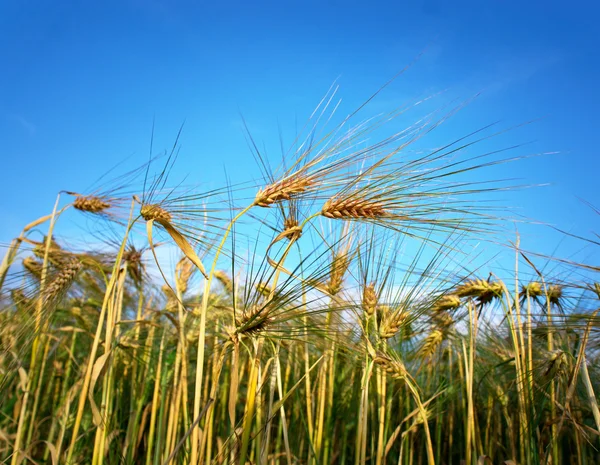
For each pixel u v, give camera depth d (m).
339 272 0.55
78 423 0.51
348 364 0.73
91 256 0.70
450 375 0.74
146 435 0.79
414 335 0.73
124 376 0.85
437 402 0.67
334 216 0.45
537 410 0.64
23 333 0.57
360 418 0.52
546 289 0.66
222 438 0.68
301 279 0.43
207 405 0.43
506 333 0.78
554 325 0.59
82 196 0.69
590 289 0.54
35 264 0.78
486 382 0.74
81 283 0.73
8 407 0.74
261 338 0.50
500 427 0.76
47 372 0.88
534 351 0.71
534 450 0.61
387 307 0.56
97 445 0.52
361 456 0.50
